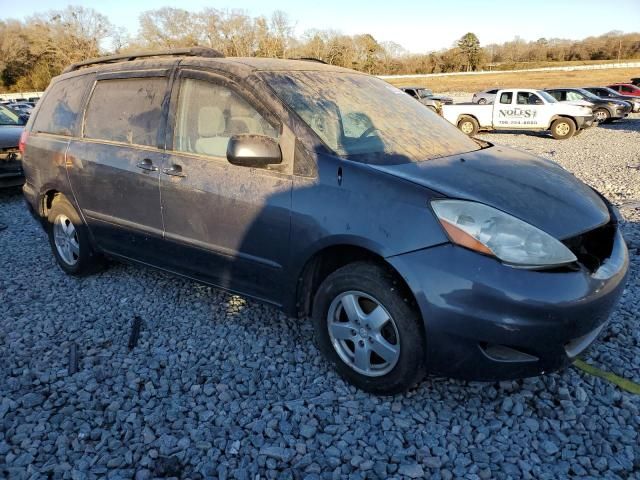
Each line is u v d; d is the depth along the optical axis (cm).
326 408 275
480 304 239
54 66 6644
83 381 303
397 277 263
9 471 237
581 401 277
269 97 309
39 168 453
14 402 283
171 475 235
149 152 363
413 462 239
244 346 338
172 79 359
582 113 1759
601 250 279
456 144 345
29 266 499
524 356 248
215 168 325
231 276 334
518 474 233
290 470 236
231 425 265
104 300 414
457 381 295
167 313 387
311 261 293
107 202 396
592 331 258
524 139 1838
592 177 966
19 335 361
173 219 352
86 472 237
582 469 234
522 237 244
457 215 249
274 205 296
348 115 323
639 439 250
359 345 281
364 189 269
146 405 281
